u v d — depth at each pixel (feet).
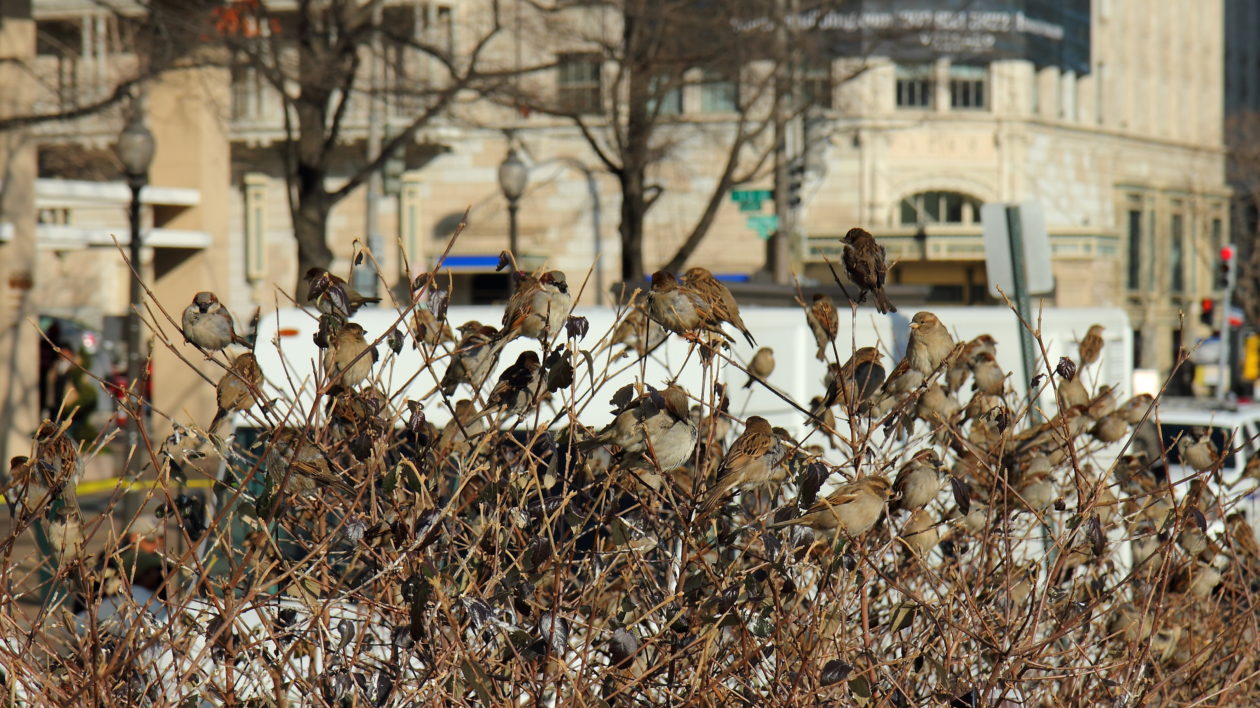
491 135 195.52
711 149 190.19
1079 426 32.99
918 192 212.84
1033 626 23.12
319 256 95.76
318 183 95.25
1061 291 226.17
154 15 87.66
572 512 23.59
